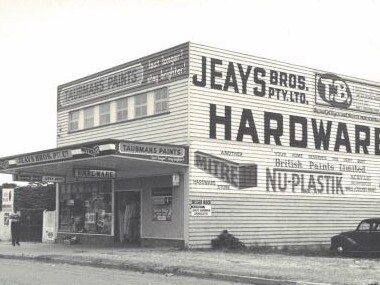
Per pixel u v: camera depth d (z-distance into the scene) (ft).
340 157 92.89
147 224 82.33
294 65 88.79
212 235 77.36
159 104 81.61
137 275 51.31
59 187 102.58
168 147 74.13
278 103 86.28
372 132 97.86
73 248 82.74
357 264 55.62
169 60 80.48
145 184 83.46
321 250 76.43
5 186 111.34
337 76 94.07
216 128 79.15
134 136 84.94
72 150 74.90
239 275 47.11
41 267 59.47
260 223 82.12
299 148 87.97
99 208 93.04
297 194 86.84
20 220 103.71
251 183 81.92
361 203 94.68
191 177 76.18
